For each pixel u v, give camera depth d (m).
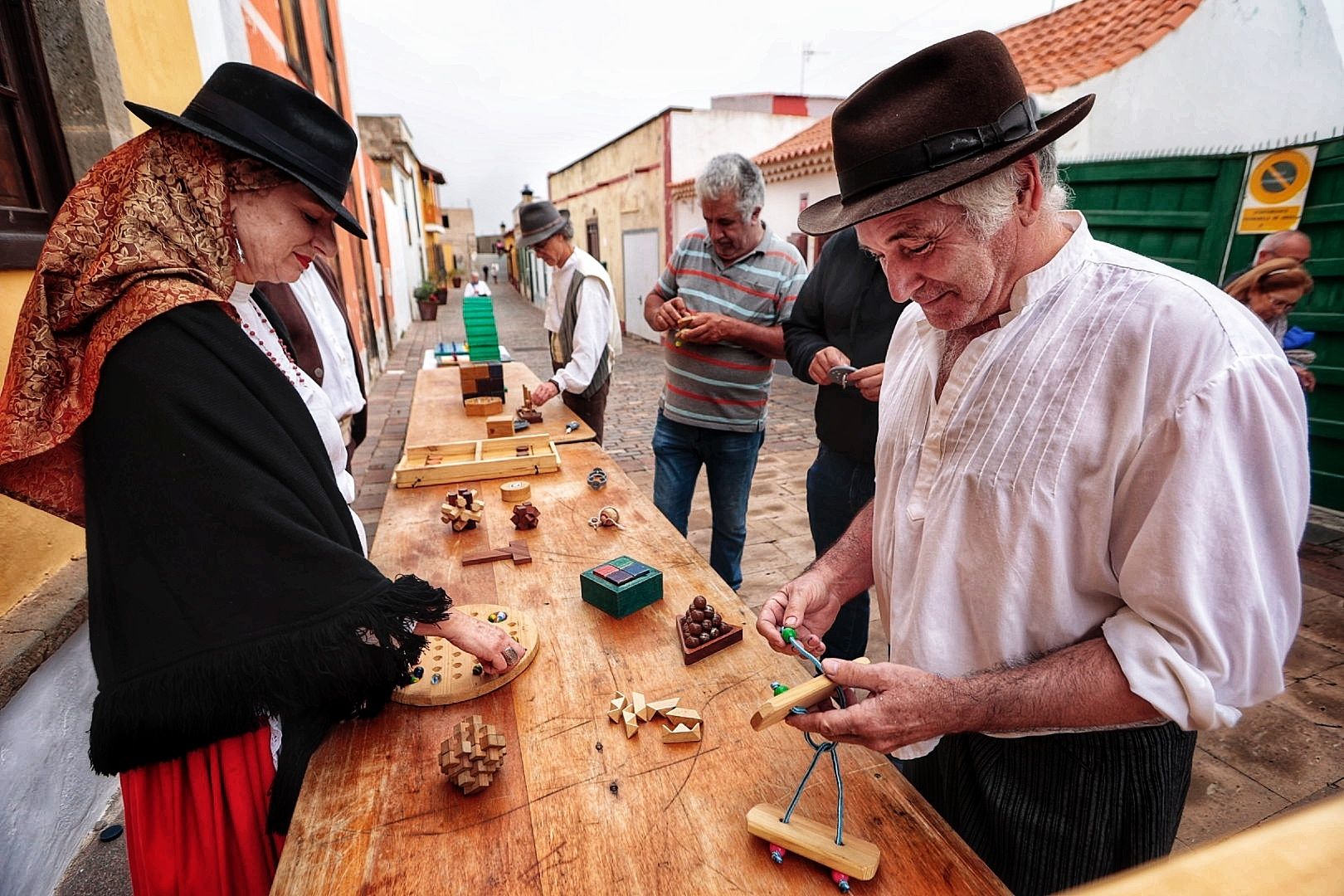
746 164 2.55
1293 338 4.04
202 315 1.00
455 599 1.52
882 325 2.08
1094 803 1.01
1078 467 0.90
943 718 0.89
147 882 1.12
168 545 0.97
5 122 2.03
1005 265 0.94
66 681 1.94
